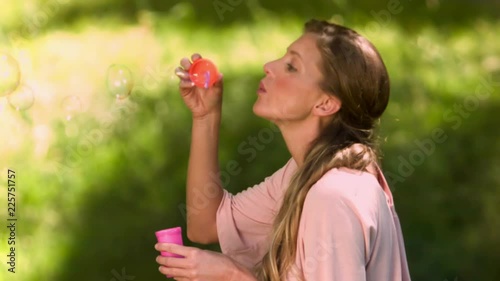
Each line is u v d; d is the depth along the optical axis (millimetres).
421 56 11961
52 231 7262
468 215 8031
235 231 4531
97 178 8086
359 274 3689
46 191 7812
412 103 10156
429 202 8164
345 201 3748
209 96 4469
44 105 9211
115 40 11688
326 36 4090
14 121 8641
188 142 8711
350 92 4039
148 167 8297
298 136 4164
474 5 14539
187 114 9250
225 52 11586
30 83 9938
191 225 4590
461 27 13617
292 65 4109
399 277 3982
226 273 4008
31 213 7492
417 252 7395
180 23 12328
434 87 10906
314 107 4086
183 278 4016
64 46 11320
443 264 7242
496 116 10109
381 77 4109
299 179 3949
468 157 9078
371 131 4172
